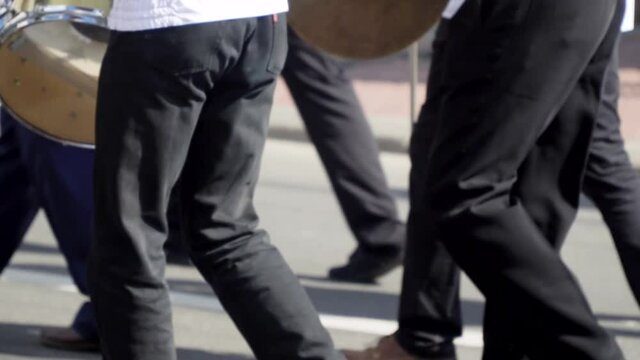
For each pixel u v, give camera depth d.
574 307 8.72
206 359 11.73
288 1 9.60
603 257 16.67
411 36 9.59
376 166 14.35
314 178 21.45
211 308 13.25
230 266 8.41
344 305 13.63
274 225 17.97
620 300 14.57
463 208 8.70
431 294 10.48
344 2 9.62
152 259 8.10
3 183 11.25
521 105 8.59
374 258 14.38
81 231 11.01
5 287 13.87
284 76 14.34
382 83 29.03
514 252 8.66
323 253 16.27
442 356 10.62
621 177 11.08
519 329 8.84
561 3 8.52
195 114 8.03
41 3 8.85
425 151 10.07
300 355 8.41
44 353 11.56
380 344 10.78
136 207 8.02
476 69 8.70
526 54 8.55
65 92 9.70
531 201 9.27
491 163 8.67
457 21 8.87
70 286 13.99
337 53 9.77
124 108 7.91
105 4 8.78
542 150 9.25
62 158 10.84
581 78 9.26
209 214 8.42
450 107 8.82
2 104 9.78
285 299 8.41
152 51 7.82
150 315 8.12
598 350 8.77
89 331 11.56
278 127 24.56
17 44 9.23
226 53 7.96
